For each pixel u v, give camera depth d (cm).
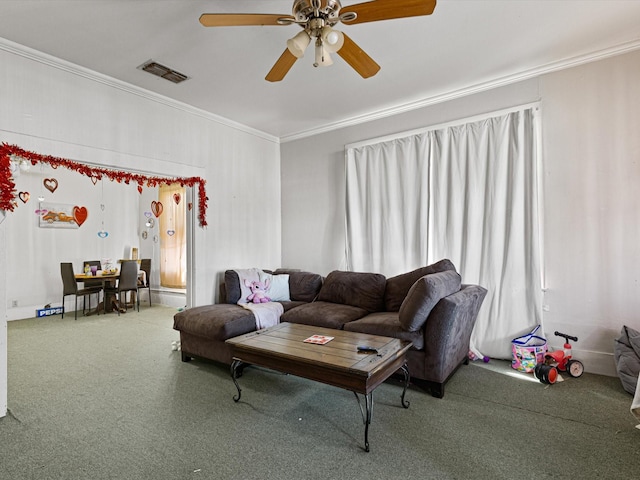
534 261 326
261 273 431
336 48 194
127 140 346
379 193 422
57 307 607
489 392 266
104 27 254
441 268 331
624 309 296
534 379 292
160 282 707
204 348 326
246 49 288
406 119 410
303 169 503
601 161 305
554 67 321
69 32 259
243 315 329
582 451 189
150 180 381
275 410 240
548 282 328
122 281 604
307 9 186
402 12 184
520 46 293
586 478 168
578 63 312
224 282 418
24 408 246
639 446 193
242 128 471
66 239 632
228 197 452
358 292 377
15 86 272
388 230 413
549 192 327
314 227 492
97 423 225
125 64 308
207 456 188
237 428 217
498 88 352
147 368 326
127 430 216
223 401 255
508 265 338
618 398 254
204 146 422
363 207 435
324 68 322
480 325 348
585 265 311
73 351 381
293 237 514
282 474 173
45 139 288
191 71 324
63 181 630
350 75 337
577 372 294
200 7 235
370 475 172
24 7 229
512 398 255
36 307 589
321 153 484
